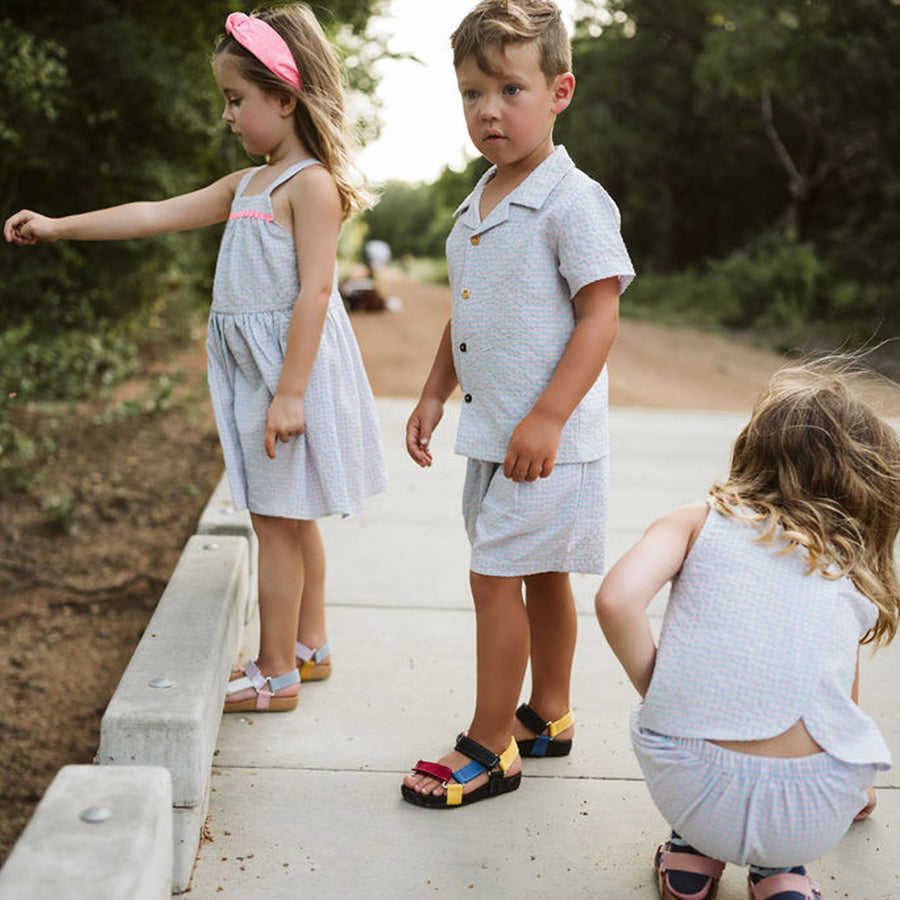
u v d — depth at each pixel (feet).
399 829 7.39
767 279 66.59
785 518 6.22
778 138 85.76
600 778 8.16
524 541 7.35
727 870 7.04
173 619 8.37
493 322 7.37
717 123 87.66
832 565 6.17
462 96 7.30
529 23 6.93
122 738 6.64
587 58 93.71
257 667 8.98
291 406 8.00
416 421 8.50
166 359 35.01
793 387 6.63
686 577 6.29
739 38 58.54
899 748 8.74
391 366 40.65
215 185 8.75
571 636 8.25
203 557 9.89
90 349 28.09
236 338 8.26
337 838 7.26
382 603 11.60
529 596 8.18
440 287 128.77
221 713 8.50
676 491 16.52
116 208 8.69
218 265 8.38
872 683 9.93
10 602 14.96
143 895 5.21
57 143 26.04
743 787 5.85
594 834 7.42
